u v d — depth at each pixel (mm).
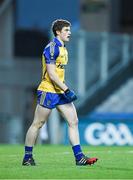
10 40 76438
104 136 51250
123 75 63031
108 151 33062
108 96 61875
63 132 53281
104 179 19281
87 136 51469
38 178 19500
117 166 22891
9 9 76312
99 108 61281
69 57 60031
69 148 36938
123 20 75625
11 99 74562
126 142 51125
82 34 60688
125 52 63219
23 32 76500
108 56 62281
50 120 54688
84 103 60562
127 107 62750
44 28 75812
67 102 23266
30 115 73125
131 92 63188
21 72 75688
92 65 61125
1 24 76125
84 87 60719
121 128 51281
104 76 61906
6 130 60250
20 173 20609
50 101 23062
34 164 23391
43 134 49812
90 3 75312
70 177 19688
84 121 51656
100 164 23641
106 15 75375
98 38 61625
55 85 23047
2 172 20859
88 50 60969
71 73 60156
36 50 76438
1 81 75125
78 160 23156
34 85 75688
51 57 22875
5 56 76188
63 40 23234
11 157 27156
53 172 20844
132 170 21547
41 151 32688
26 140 23391
